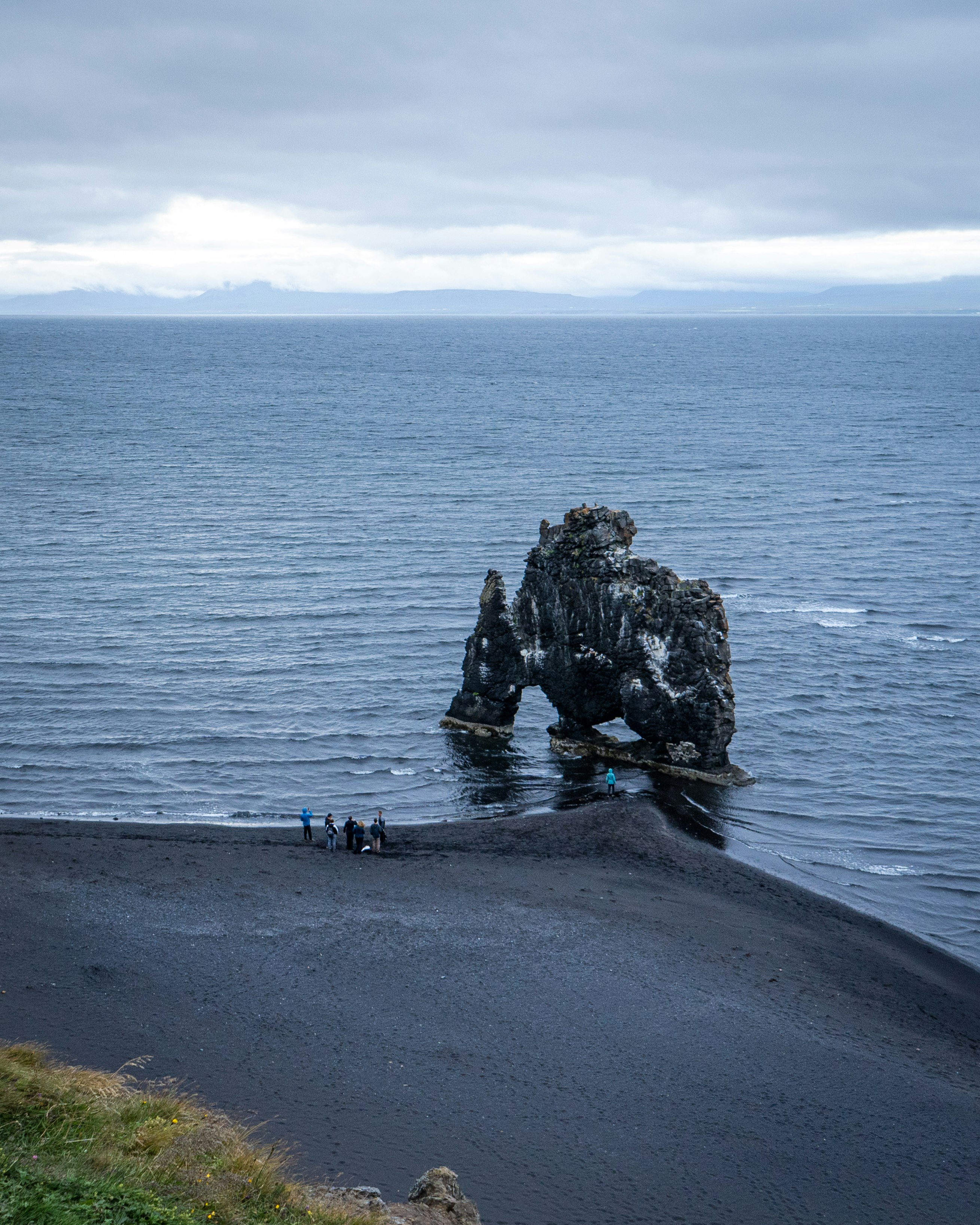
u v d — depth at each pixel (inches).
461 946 1423.5
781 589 3496.6
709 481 5290.4
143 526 4207.7
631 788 2111.2
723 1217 923.4
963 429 7076.8
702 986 1353.3
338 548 3914.9
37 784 2041.1
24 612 3100.4
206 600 3275.1
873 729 2420.0
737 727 2426.2
